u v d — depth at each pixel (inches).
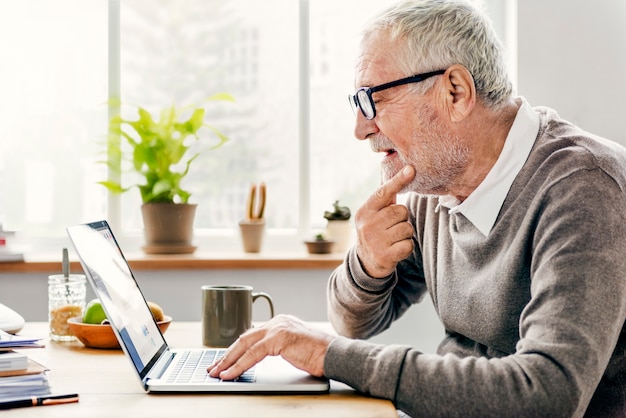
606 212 40.6
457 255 51.9
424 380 37.3
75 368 45.3
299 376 41.5
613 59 87.0
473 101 46.9
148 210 90.6
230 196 99.5
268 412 34.9
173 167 98.4
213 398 37.9
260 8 98.5
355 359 39.0
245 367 40.6
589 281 38.5
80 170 98.3
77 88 98.0
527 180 46.2
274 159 99.3
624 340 44.5
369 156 99.0
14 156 97.5
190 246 91.9
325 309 89.7
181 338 56.3
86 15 97.7
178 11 98.5
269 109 99.0
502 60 48.9
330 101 98.8
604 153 43.7
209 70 98.9
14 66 97.3
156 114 98.7
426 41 46.9
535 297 39.9
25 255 87.3
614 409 44.0
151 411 35.1
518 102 50.0
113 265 47.3
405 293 61.0
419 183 49.6
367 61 48.6
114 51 97.0
